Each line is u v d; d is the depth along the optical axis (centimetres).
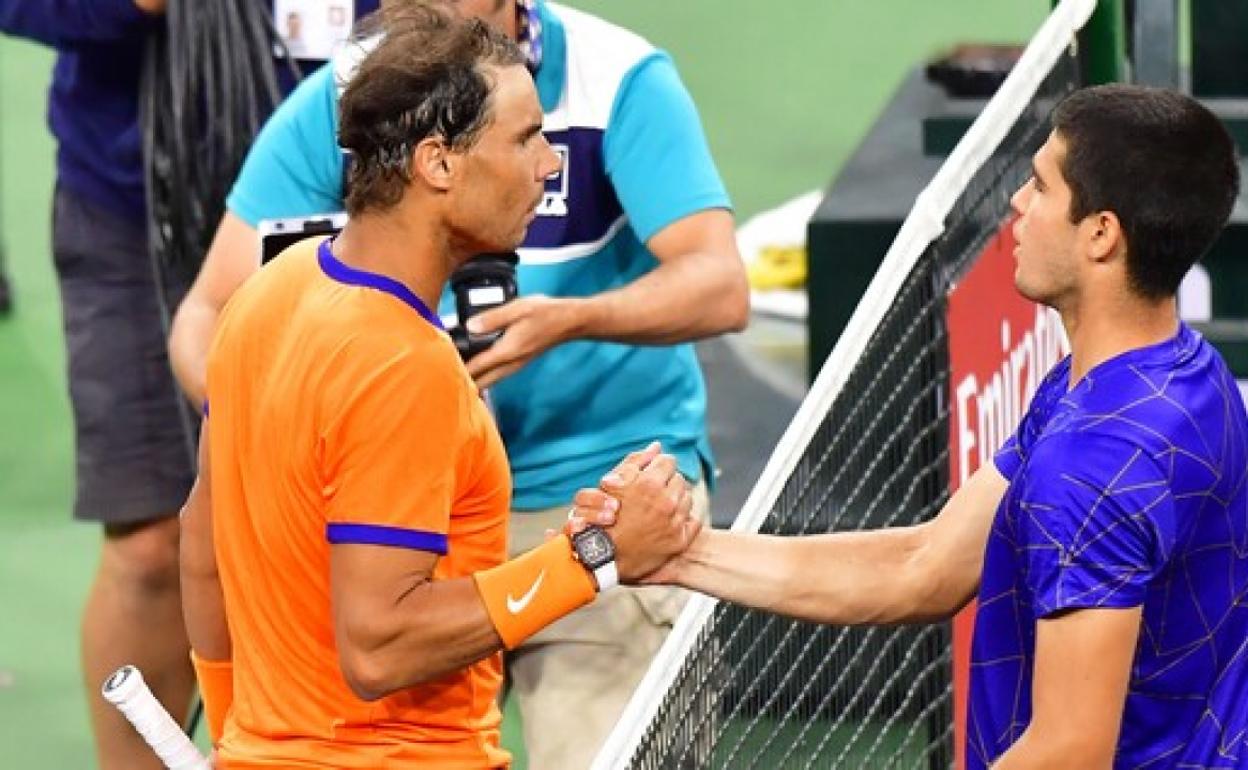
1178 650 1275
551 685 1778
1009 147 1730
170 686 2178
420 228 1293
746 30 3922
